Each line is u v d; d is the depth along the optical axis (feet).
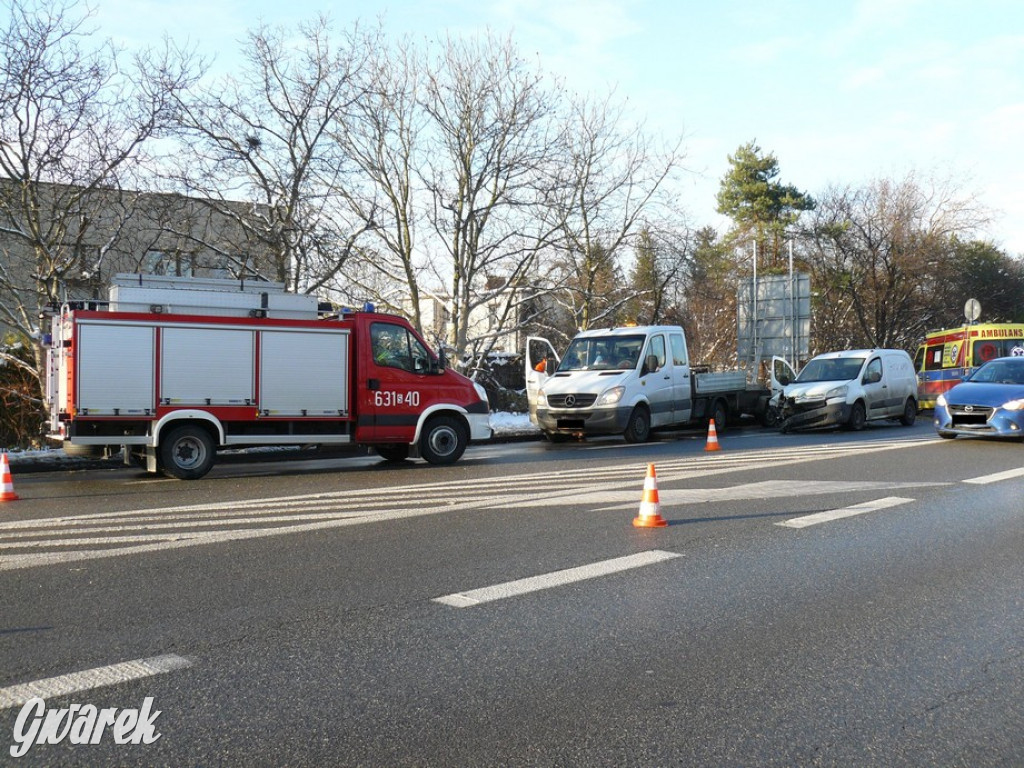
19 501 35.09
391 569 22.67
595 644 16.83
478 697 14.29
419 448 48.73
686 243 89.86
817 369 74.69
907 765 12.04
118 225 62.80
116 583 21.34
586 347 66.54
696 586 20.99
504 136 74.59
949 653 16.42
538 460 50.31
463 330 77.05
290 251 67.31
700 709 13.84
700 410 71.97
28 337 55.42
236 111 64.59
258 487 39.29
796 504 32.35
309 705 13.96
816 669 15.58
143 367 42.47
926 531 27.40
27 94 51.83
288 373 45.47
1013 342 83.61
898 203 138.62
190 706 13.91
